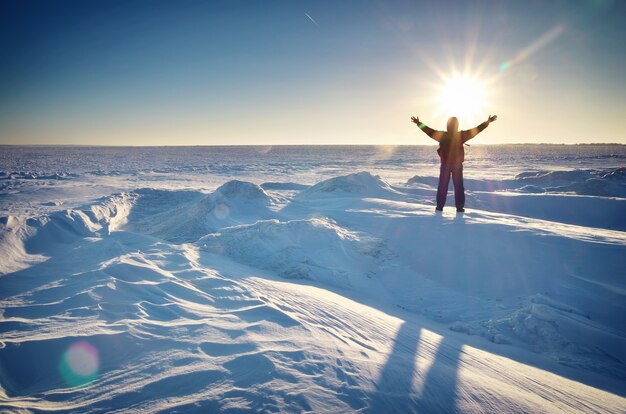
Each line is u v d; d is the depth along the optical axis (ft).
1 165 166.09
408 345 9.48
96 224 27.02
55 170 142.92
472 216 24.73
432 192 45.96
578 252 17.24
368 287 17.29
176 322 9.43
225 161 240.12
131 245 19.83
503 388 7.58
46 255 17.94
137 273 13.37
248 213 31.91
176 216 32.63
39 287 12.42
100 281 12.09
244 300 11.44
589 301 14.24
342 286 17.10
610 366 10.88
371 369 7.25
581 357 11.27
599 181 53.47
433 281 17.76
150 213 39.14
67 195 66.80
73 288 11.90
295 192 46.21
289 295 12.78
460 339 11.85
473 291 16.52
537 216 37.06
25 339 8.12
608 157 251.39
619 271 15.43
